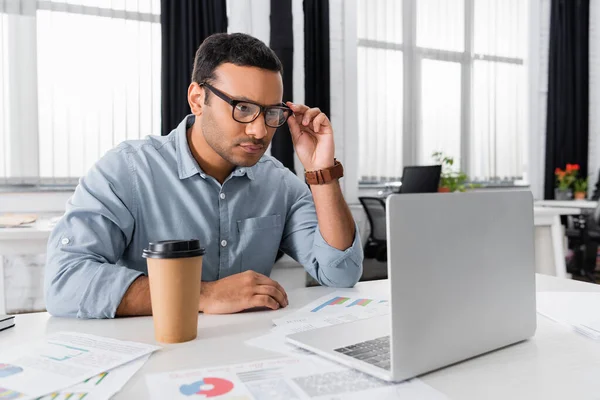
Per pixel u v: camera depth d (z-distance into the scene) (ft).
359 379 2.03
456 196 2.25
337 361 2.21
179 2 12.21
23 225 7.79
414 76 15.28
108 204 3.88
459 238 2.25
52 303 3.18
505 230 2.48
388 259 1.99
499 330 2.43
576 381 2.04
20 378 2.01
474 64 16.21
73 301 3.10
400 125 15.21
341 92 14.35
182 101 12.27
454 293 2.21
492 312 2.39
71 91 11.66
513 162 17.03
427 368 2.09
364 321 2.80
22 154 11.37
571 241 14.99
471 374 2.12
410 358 2.02
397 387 1.96
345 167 14.42
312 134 4.07
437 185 12.55
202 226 4.23
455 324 2.21
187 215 4.22
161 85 12.12
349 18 14.30
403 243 2.02
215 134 3.59
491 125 16.61
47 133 11.53
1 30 11.13
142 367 2.18
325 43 13.75
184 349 2.43
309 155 4.06
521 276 2.56
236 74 3.43
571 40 17.22
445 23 15.76
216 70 3.51
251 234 4.36
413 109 15.30
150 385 1.97
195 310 2.58
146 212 4.14
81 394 1.87
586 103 17.35
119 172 4.08
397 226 2.01
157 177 4.20
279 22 13.34
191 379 2.03
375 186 14.87
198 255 2.55
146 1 12.25
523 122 17.25
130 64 12.16
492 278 2.40
